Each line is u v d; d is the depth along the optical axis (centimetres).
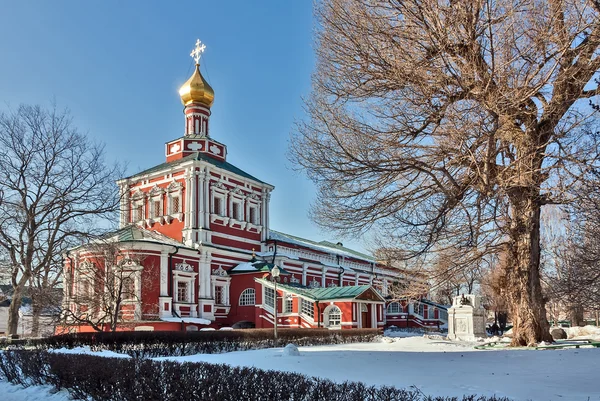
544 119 1518
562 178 1417
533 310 1911
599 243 1359
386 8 1554
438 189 1664
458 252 1877
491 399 729
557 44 1397
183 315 3625
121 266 2964
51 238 2634
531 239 1895
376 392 736
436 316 5738
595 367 1295
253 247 4369
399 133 1617
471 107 1472
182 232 3891
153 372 948
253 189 4466
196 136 4334
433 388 1009
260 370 890
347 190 1686
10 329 2542
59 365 1209
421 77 1480
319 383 778
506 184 1445
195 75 4459
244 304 3991
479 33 1452
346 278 5353
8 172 2602
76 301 2958
